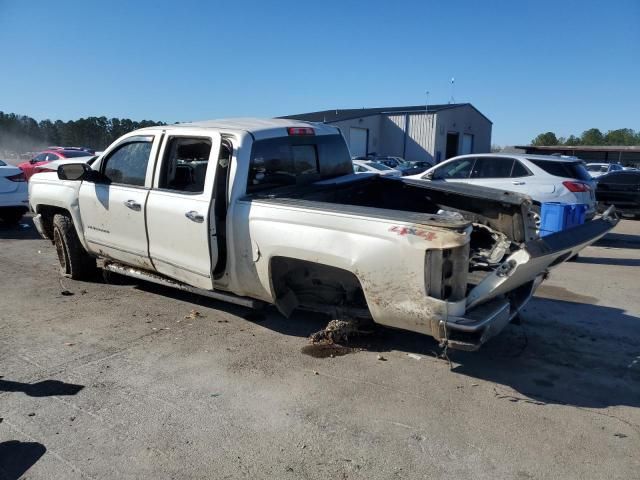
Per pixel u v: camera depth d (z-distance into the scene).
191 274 4.98
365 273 3.94
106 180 5.82
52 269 7.54
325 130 5.76
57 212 6.86
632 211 15.31
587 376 4.27
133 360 4.46
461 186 5.45
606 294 6.73
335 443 3.30
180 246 4.99
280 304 4.67
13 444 3.28
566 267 8.52
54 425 3.48
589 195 10.00
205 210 4.69
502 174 10.34
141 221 5.32
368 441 3.32
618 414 3.68
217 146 4.77
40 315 5.56
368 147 44.78
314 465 3.09
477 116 47.94
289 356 4.56
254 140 4.84
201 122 5.51
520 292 4.68
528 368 4.41
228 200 4.67
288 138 5.21
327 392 3.94
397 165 33.09
